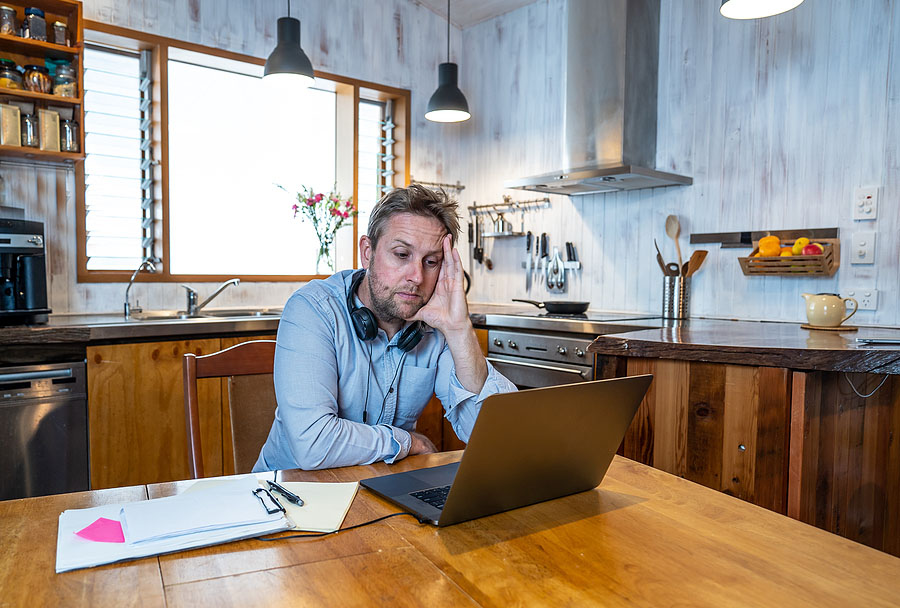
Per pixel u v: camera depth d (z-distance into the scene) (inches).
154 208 127.6
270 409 61.2
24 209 112.0
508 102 158.2
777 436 66.4
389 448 45.0
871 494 76.2
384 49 154.7
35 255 98.1
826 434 68.3
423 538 31.4
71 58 109.5
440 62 165.9
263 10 136.3
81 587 25.7
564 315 123.0
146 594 25.3
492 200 163.3
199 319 108.2
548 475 36.2
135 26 120.6
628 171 110.9
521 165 155.4
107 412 97.4
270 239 145.2
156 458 101.8
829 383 68.0
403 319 52.1
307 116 149.9
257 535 31.0
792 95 108.0
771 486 67.1
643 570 28.1
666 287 119.0
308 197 138.9
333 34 146.0
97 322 101.6
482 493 33.4
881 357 62.3
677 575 27.6
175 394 103.3
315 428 44.9
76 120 106.7
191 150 133.9
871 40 98.6
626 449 80.3
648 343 75.7
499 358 125.7
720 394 71.1
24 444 90.7
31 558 28.2
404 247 48.5
